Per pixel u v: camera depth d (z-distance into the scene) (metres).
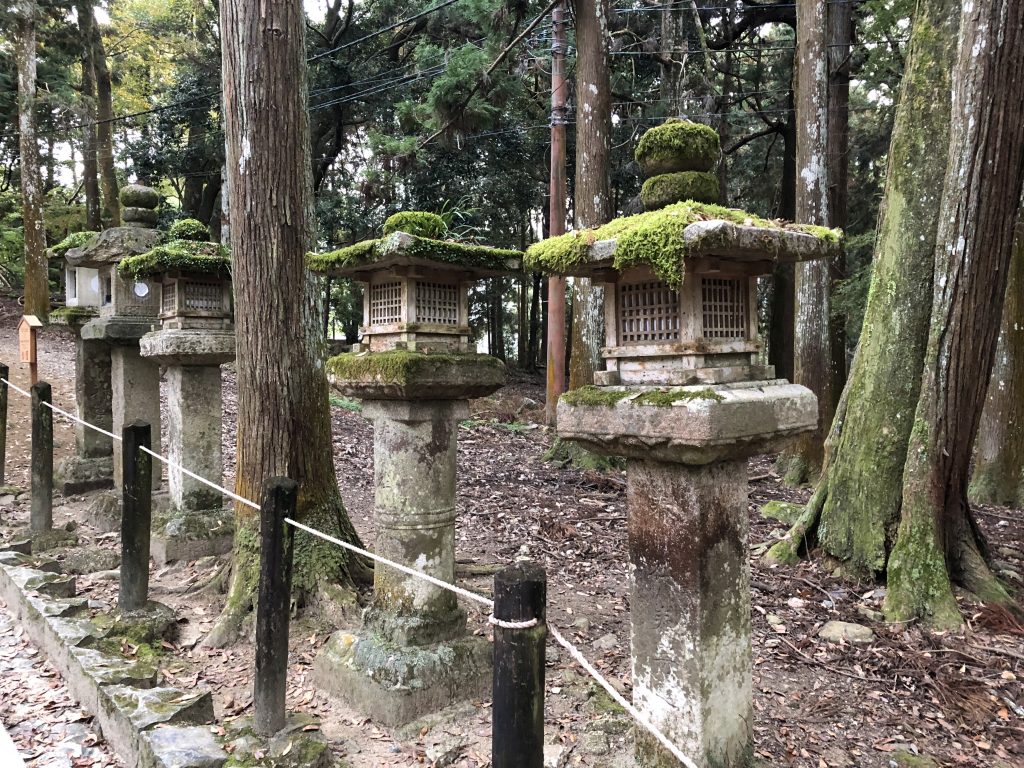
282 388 4.53
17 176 21.88
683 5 12.23
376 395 3.43
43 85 15.90
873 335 5.43
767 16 14.20
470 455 10.08
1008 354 7.66
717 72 14.80
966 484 5.02
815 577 5.30
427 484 3.53
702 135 2.59
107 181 17.69
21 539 5.48
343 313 19.20
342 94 15.81
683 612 2.53
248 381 4.55
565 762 2.88
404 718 3.21
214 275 5.38
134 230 6.31
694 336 2.41
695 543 2.48
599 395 2.62
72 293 7.54
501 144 15.60
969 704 3.63
